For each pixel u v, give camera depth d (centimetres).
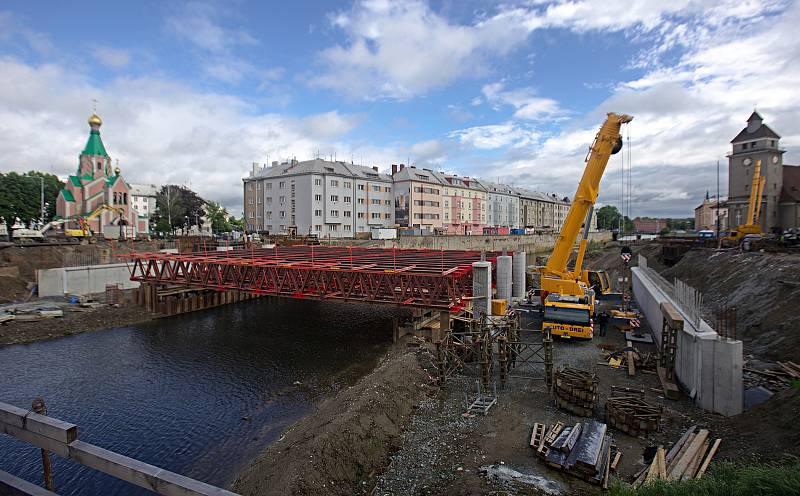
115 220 7256
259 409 2075
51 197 8206
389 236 7912
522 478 1234
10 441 1762
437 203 10431
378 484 1297
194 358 2819
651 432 1442
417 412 1744
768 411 1363
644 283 3306
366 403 1703
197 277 3672
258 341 3200
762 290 2661
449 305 2534
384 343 3117
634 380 1944
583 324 2491
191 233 11112
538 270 4047
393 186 9862
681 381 1850
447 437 1530
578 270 2802
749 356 2080
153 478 412
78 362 2734
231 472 1555
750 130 6306
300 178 8225
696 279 4062
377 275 2717
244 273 3356
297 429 1742
